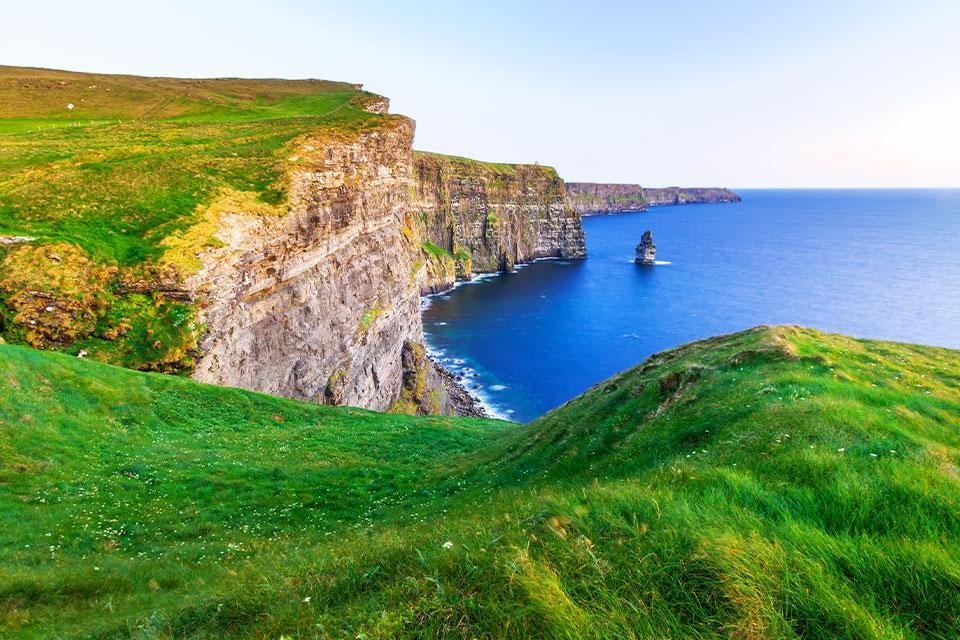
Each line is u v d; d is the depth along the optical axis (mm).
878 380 16266
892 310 125750
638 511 7234
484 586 6039
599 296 153875
